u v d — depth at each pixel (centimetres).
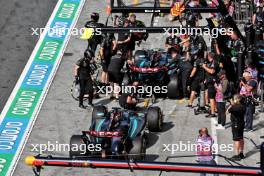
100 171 3447
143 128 3444
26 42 5012
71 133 3844
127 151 3331
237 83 3725
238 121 3378
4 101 4244
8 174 3481
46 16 5400
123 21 4419
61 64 4703
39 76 4547
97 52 4766
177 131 3791
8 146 3738
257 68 3853
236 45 3788
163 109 4038
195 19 4600
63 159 1802
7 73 4591
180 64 4097
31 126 3941
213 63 3788
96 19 4175
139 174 3394
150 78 4078
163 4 5369
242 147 3450
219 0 2744
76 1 5656
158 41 4944
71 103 4181
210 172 1750
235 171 1731
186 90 4106
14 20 5322
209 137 3172
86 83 4038
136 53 4141
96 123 3409
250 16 4956
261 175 1692
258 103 3997
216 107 3853
